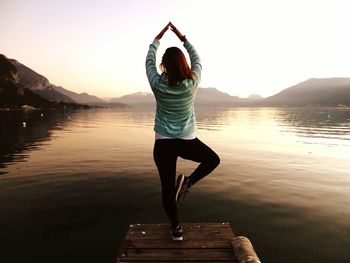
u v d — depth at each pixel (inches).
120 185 436.1
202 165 120.1
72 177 483.5
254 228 291.0
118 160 636.7
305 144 936.3
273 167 570.6
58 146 874.1
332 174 513.0
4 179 472.4
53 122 2178.9
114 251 247.9
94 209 339.9
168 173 116.7
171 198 120.9
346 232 281.1
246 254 111.7
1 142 975.0
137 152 754.2
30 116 3061.0
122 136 1181.1
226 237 133.2
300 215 322.3
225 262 114.5
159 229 141.2
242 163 611.2
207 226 143.7
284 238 270.2
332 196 388.2
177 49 110.3
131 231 139.6
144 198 377.4
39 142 971.9
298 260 234.5
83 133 1309.1
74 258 237.8
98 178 476.4
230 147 860.6
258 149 820.6
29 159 650.8
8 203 359.9
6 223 301.9
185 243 128.0
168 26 126.1
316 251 247.6
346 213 327.9
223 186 432.8
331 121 2390.5
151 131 1425.9
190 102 113.3
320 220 309.1
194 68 116.3
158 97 111.4
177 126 112.2
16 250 249.8
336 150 805.2
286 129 1571.1
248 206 350.0
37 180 466.0
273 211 334.6
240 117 3203.7
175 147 113.4
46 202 363.6
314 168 563.2
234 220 309.9
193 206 350.6
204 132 1371.8
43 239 268.2
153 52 121.4
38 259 236.5
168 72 108.3
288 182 458.0
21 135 1206.9
